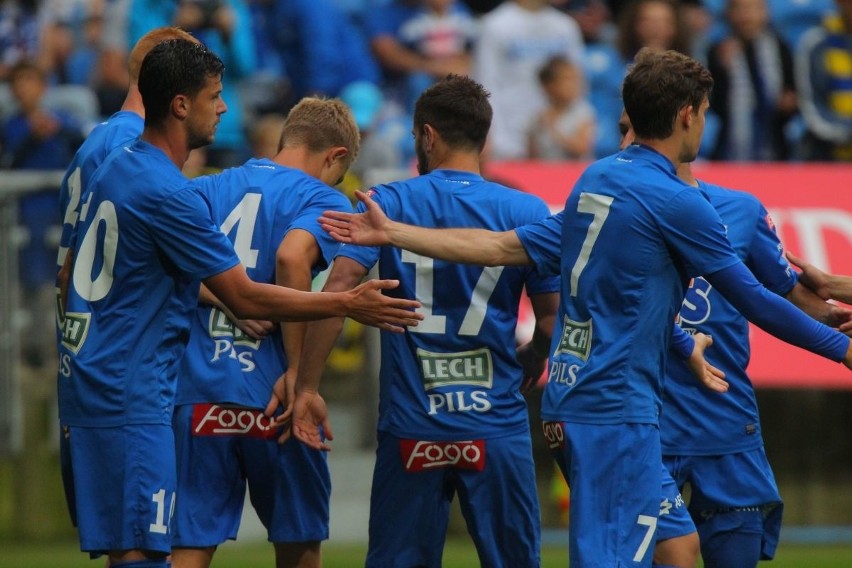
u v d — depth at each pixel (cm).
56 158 3484
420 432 1705
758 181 3297
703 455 1806
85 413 1524
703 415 1805
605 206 1540
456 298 1702
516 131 3916
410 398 1712
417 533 1727
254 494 1791
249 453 1742
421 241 1608
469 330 1705
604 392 1521
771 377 3133
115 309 1525
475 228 1703
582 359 1544
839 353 1539
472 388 1706
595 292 1540
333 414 3170
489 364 1714
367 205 1608
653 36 3881
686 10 4044
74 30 4097
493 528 1725
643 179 1530
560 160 3688
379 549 1742
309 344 1716
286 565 1802
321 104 1838
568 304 1573
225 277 1532
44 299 3158
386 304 1552
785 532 3297
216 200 1764
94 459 1520
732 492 1809
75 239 1575
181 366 1723
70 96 3734
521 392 1866
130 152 1547
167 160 1541
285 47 3853
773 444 3331
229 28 3631
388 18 4062
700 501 1825
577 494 1514
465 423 1698
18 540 3138
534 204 1728
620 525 1509
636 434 1518
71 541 3141
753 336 3153
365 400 3175
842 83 3834
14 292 3142
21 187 3152
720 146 3812
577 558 1498
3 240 3139
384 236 1602
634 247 1520
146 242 1518
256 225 1748
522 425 1725
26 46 4075
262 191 1762
